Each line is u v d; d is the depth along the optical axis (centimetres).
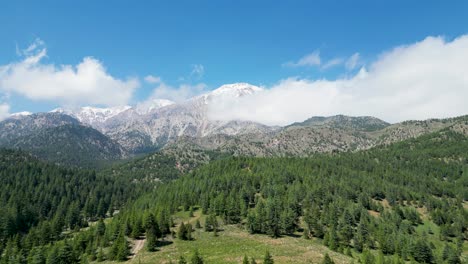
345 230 14850
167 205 18362
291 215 15275
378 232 15112
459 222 18850
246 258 9769
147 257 11512
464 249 16925
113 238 14125
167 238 13775
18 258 13338
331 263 10150
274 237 14025
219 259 10844
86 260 11875
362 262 11731
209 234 14200
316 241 14175
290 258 11031
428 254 14112
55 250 12250
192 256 10500
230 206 16000
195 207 19025
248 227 14612
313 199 19375
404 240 15150
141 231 14425
